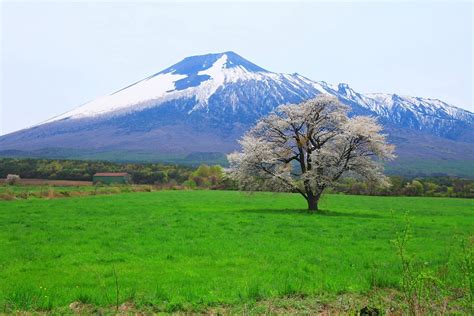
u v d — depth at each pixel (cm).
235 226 3372
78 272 1773
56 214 4191
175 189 10362
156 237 2761
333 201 7050
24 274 1739
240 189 5038
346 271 1805
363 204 6419
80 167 13588
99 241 2572
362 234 2994
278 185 4809
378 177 4709
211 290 1462
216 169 11838
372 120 4712
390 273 1720
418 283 982
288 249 2356
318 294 1467
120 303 1347
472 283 1006
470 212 5219
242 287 1495
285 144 4919
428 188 9512
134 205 5422
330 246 2484
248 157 4744
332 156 4622
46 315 1227
